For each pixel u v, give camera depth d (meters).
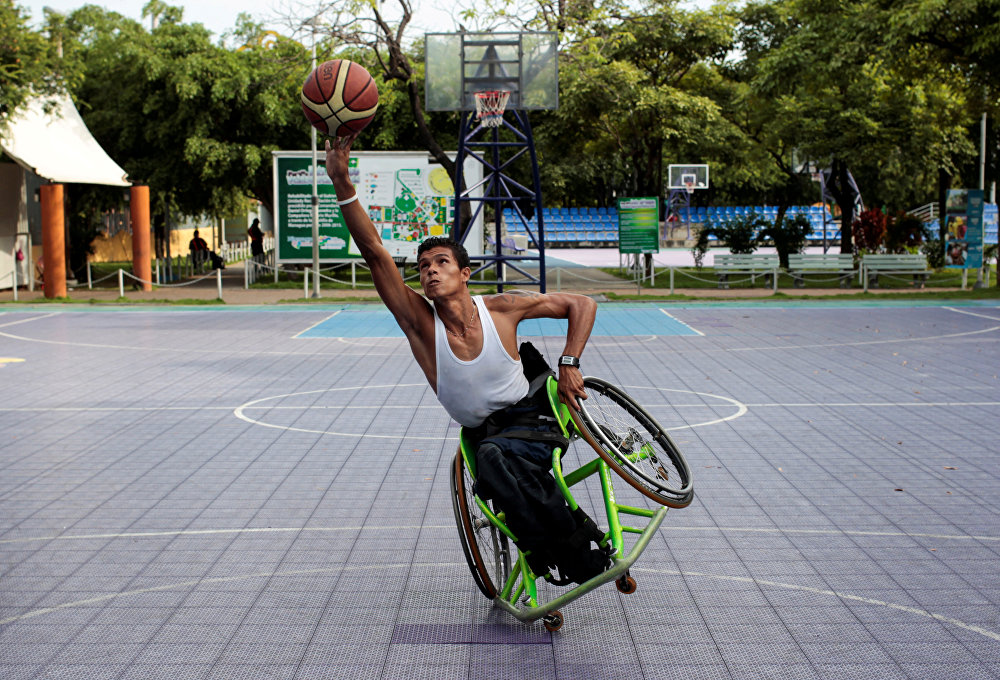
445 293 3.94
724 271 24.66
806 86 26.16
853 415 8.99
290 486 6.72
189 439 8.27
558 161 41.25
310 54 23.52
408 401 10.02
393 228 26.06
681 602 4.52
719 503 6.19
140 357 13.48
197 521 5.91
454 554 5.26
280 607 4.51
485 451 3.94
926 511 5.95
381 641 4.10
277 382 11.27
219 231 38.03
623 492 6.48
